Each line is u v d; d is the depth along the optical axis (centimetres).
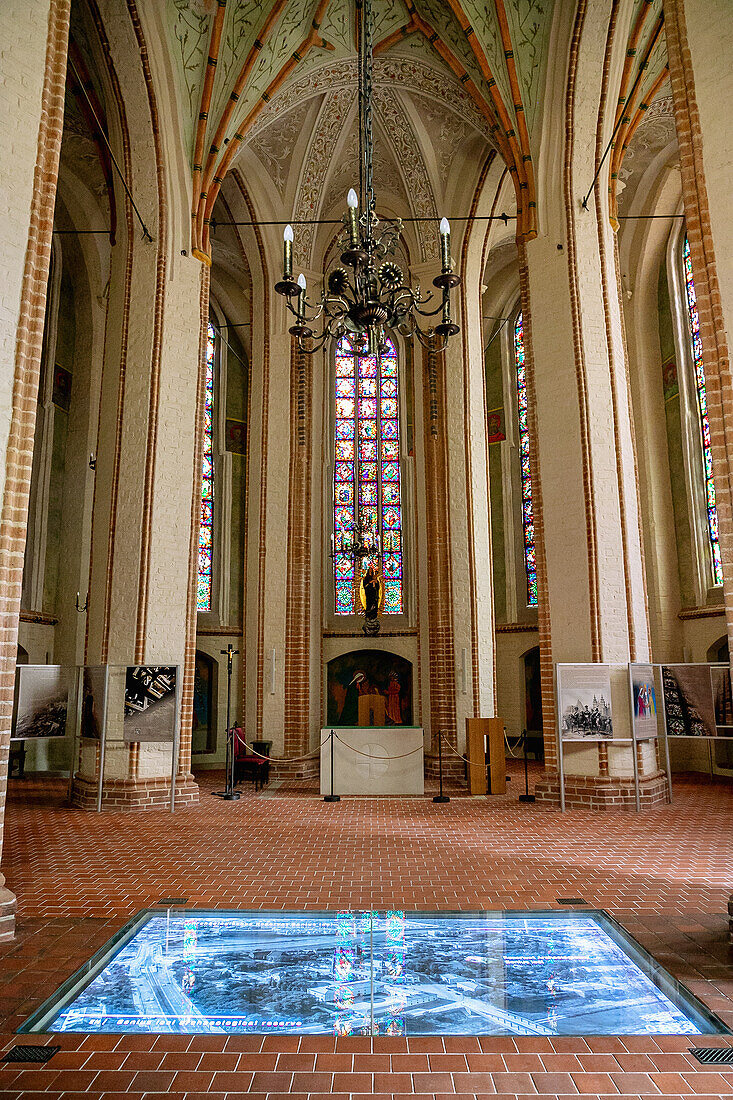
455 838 881
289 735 1579
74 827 953
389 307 832
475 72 1305
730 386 570
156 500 1174
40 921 560
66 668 1021
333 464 1888
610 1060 358
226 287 2058
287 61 1323
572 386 1191
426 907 592
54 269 1766
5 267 582
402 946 504
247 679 1628
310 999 421
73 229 1797
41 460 1688
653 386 1777
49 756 1667
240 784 1447
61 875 697
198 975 454
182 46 1217
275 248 1708
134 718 1096
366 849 816
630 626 1137
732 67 588
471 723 1274
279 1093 329
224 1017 401
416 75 1445
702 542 1653
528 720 1986
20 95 600
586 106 1227
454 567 1592
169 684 1105
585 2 1161
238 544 1984
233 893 634
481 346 1695
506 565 2045
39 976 455
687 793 1286
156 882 671
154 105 1211
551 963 475
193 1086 334
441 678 1564
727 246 580
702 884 662
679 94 611
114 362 1241
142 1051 365
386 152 1650
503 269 2098
